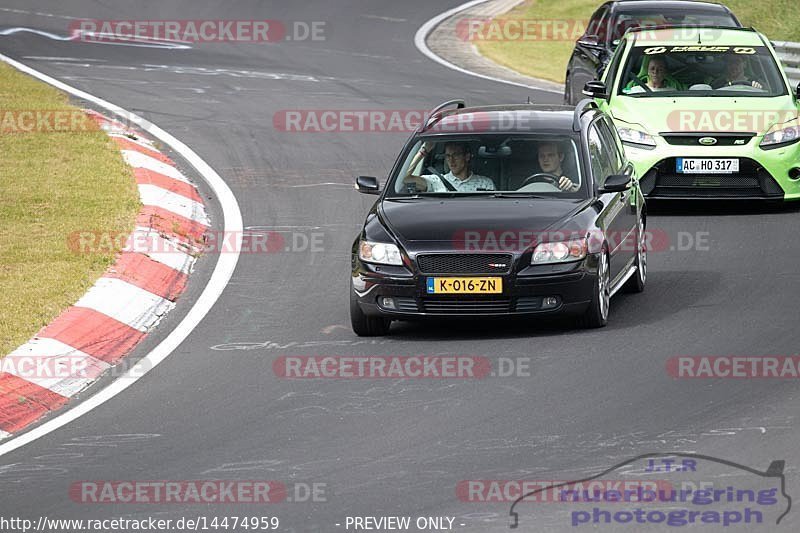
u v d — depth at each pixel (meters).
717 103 55.16
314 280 45.66
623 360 34.97
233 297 43.69
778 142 54.25
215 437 30.22
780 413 30.22
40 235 48.84
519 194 40.09
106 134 67.06
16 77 83.44
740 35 59.03
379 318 38.47
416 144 42.12
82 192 55.34
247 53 101.44
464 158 41.19
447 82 90.88
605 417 30.38
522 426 29.94
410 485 26.47
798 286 42.75
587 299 37.59
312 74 92.06
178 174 61.78
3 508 26.36
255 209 56.47
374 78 91.19
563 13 130.25
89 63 92.38
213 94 82.56
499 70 98.94
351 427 30.39
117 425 31.56
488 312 37.16
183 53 99.81
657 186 54.34
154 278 45.00
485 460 27.77
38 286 42.47
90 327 39.09
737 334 37.25
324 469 27.67
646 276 45.28
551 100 83.75
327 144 69.75
